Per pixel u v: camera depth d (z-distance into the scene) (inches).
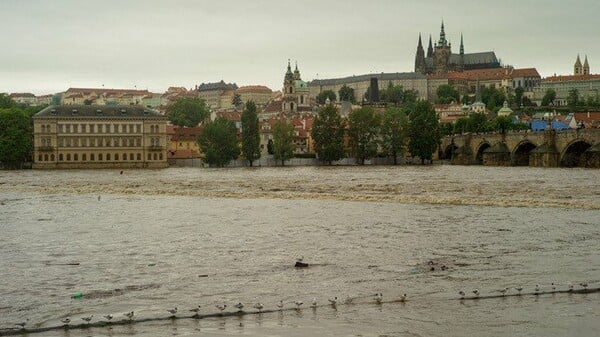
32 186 7303.2
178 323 1975.9
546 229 3567.9
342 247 3105.3
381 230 3617.1
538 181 6865.2
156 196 5994.1
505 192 5723.4
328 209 4687.5
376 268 2637.8
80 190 6624.0
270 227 3809.1
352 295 2240.4
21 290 2357.3
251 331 1898.4
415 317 2003.0
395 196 5457.7
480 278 2449.6
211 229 3767.2
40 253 3053.6
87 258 2920.8
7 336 1884.8
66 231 3752.5
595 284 2329.0
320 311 2069.4
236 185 7209.6
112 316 2022.6
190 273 2596.0
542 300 2162.9
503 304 2124.8
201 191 6397.6
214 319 2007.9
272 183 7445.9
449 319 1982.0
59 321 1993.1
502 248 3026.6
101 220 4244.6
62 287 2395.4
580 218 3983.8
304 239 3356.3
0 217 4451.3
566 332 1862.7
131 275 2568.9
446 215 4227.4
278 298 2217.0
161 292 2310.5
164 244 3265.3
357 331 1887.3
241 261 2812.5
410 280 2436.0
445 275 2504.9
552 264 2672.2
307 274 2551.7
